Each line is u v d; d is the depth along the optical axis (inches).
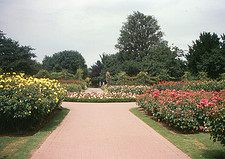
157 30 2822.3
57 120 529.7
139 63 2082.9
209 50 1782.7
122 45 2795.3
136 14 2824.8
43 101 430.6
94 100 882.8
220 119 280.8
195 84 953.5
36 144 346.3
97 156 307.6
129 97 914.1
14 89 423.5
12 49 1769.2
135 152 325.7
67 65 3152.1
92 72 2883.9
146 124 504.4
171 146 353.1
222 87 941.2
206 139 383.9
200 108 431.5
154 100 540.7
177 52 1756.9
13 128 421.1
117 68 2263.8
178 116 424.2
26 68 1737.2
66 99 886.4
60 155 307.9
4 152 311.9
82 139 386.6
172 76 1675.7
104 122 522.3
